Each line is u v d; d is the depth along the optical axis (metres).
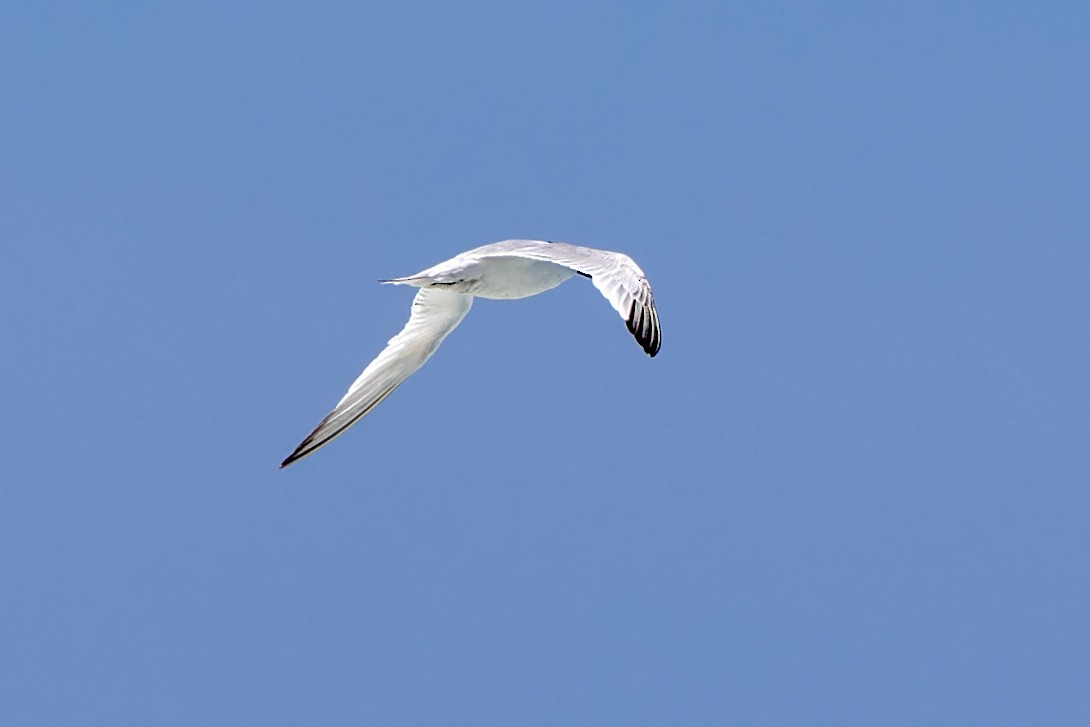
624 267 15.99
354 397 19.75
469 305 19.91
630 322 15.40
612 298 15.67
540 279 18.92
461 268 18.52
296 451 19.30
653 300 15.60
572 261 16.41
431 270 18.64
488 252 18.52
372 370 19.84
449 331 19.91
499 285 18.78
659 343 15.34
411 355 19.94
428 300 19.91
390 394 20.02
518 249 17.83
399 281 18.41
